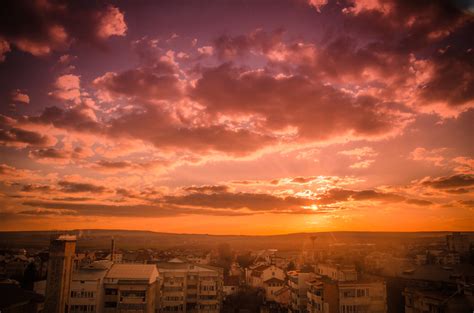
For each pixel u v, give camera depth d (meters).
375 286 65.44
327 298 68.00
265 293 121.31
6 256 127.69
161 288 94.31
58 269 70.56
